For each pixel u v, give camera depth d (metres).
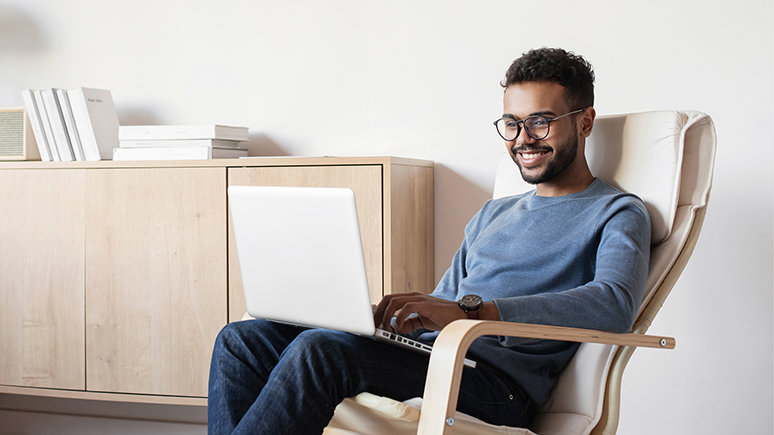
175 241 1.84
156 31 2.26
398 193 1.75
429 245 2.02
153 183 1.85
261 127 2.20
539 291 1.20
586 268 1.18
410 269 1.85
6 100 2.36
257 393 1.11
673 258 1.19
